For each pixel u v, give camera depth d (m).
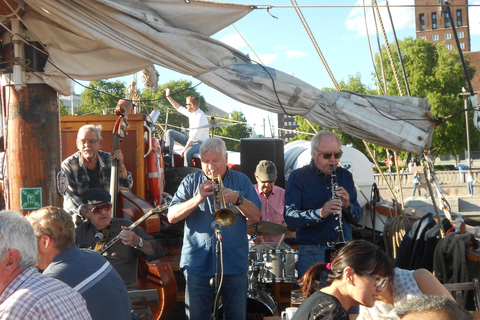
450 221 5.27
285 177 8.09
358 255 2.26
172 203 3.96
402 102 4.95
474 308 4.06
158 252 4.18
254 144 7.51
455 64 39.78
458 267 4.58
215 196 3.64
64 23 4.20
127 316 2.64
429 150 5.07
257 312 4.59
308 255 4.25
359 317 2.80
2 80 4.43
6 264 1.95
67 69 4.38
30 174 4.34
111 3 4.16
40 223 2.60
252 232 4.73
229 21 4.58
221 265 3.55
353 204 4.43
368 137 4.93
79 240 4.10
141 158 6.22
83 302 2.11
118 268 4.10
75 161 5.13
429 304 1.41
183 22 4.54
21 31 4.31
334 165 4.26
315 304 2.18
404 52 41.28
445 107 38.81
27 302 1.91
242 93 4.60
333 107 4.80
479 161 55.03
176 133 9.93
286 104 4.70
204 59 4.48
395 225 6.18
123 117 5.21
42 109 4.39
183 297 5.78
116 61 4.47
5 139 4.44
